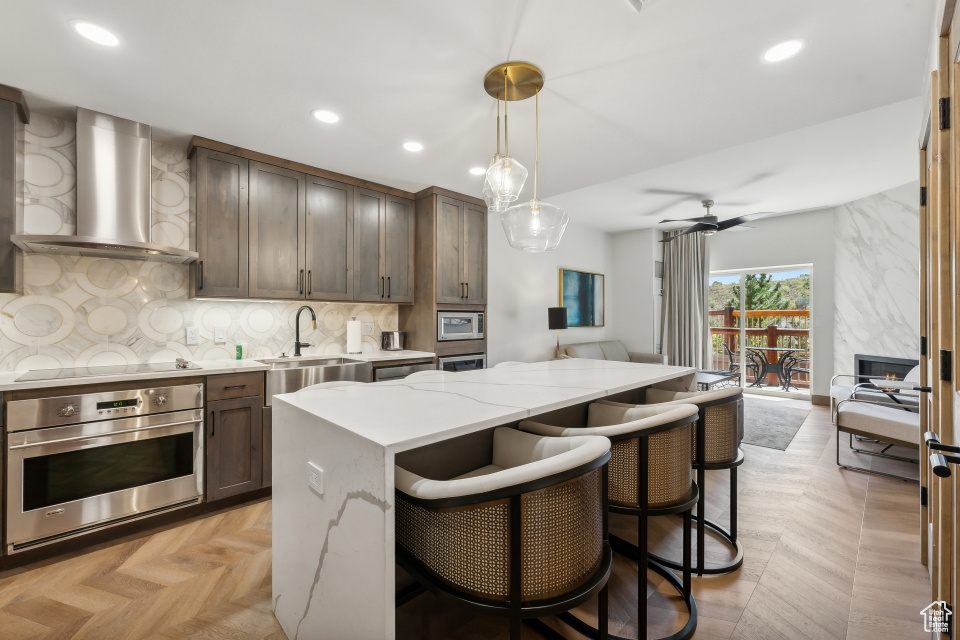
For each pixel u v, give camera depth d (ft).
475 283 14.26
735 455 6.51
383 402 5.07
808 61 6.62
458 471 5.49
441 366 13.04
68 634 5.12
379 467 3.46
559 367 8.86
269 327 11.13
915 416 10.26
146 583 6.13
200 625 5.28
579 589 3.58
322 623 4.31
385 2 5.36
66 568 6.48
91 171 8.03
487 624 5.26
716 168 12.98
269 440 9.16
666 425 4.84
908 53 6.39
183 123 8.57
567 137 9.36
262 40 6.07
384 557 3.43
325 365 10.49
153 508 7.66
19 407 6.46
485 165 11.03
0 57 6.38
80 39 5.99
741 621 5.24
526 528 3.40
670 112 8.23
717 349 21.86
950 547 4.57
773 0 5.35
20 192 7.80
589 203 16.84
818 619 5.28
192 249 9.38
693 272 20.80
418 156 10.38
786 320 19.66
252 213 9.98
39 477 6.62
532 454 4.99
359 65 6.68
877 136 10.70
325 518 4.25
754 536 7.34
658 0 5.34
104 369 8.20
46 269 8.18
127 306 9.05
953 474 3.89
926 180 6.54
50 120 8.18
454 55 6.46
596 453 3.67
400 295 13.01
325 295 11.25
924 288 6.60
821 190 15.23
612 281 22.79
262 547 7.13
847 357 16.96
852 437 13.14
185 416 8.03
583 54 6.44
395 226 12.92
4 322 7.78
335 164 10.90
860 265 16.35
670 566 6.38
